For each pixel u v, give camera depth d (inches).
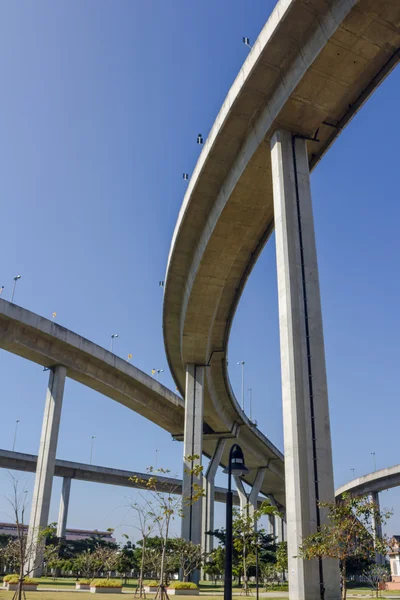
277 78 1055.6
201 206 1408.7
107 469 3501.5
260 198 1285.7
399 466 3142.2
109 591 1296.8
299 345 884.6
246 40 1064.2
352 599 1435.8
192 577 1710.1
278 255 967.0
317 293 929.5
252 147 1146.7
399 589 2491.4
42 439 1982.0
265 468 3432.6
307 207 1004.6
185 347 1910.7
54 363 2057.1
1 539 3021.7
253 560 1781.5
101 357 2172.7
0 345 1888.5
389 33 914.7
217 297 1658.5
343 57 953.5
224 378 2217.0
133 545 2906.0
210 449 3139.8
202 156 1284.4
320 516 787.4
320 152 1157.1
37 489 1903.3
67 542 3294.8
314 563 762.8
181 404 2657.5
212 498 2620.6
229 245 1446.9
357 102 1038.4
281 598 1279.5
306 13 933.2
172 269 1664.6
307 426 838.5
